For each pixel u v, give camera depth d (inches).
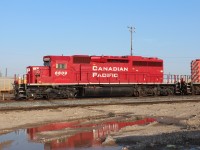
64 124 866.8
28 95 1403.8
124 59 1635.1
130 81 1640.0
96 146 579.2
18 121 892.6
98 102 1338.6
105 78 1582.2
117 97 1585.9
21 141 638.5
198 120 842.8
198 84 1856.5
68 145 595.2
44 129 784.3
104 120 939.3
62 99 1398.9
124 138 626.2
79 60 1530.5
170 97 1571.1
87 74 1542.8
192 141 580.4
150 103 1338.6
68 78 1499.8
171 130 716.7
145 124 852.0
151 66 1711.4
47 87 1450.5
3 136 694.5
